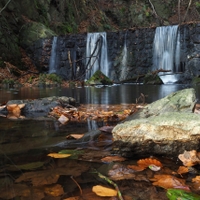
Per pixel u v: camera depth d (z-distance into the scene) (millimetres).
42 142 1716
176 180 1074
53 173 1168
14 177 1117
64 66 13906
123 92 6258
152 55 13445
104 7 22500
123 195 958
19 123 2445
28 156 1415
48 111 3221
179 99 2172
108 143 1693
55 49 13938
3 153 1476
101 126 2258
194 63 11844
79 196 947
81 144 1673
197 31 12086
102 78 10461
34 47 13812
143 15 22094
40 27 14461
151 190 998
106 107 3480
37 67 13742
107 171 1203
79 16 19141
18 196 943
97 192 972
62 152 1481
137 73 13555
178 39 12688
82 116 2799
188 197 909
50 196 945
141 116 2158
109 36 14070
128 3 22891
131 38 13750
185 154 1341
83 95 5531
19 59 13039
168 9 22391
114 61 13953
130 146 1454
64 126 2279
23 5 14664
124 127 1492
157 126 1444
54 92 6496
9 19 13211
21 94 5832
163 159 1410
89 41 13945
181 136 1392
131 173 1182
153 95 5254
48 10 16453
